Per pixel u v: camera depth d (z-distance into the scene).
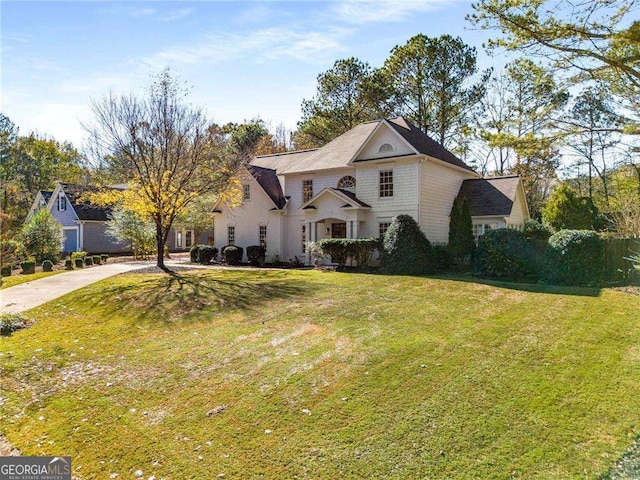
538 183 34.09
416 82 30.06
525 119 13.02
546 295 10.92
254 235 24.52
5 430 5.18
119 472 4.22
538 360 6.50
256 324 9.29
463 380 5.90
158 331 9.14
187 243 39.34
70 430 5.11
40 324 10.05
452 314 9.38
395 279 14.17
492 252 14.44
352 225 19.95
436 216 19.95
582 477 3.84
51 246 25.30
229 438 4.77
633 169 25.42
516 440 4.46
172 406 5.61
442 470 4.03
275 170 26.72
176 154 17.98
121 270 19.53
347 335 8.16
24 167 48.66
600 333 7.62
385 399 5.47
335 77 33.00
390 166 19.56
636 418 4.77
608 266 12.80
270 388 5.97
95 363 7.36
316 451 4.43
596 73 11.04
